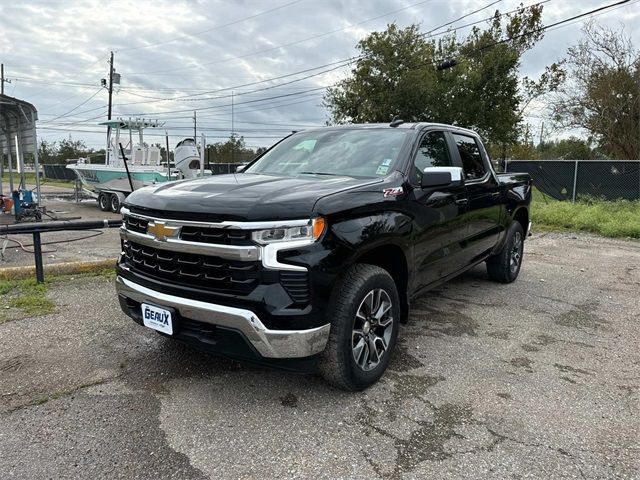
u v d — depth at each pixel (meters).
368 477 2.35
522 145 35.91
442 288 5.86
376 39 25.14
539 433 2.74
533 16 26.34
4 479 2.30
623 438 2.71
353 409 2.96
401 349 3.91
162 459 2.47
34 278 5.73
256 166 4.36
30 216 11.75
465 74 25.19
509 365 3.65
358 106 25.89
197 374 3.39
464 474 2.38
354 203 2.96
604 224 10.98
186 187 3.21
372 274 3.05
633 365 3.69
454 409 2.99
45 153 58.22
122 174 15.29
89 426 2.75
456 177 3.47
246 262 2.64
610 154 24.56
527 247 9.09
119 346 3.85
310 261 2.66
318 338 2.72
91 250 8.27
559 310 5.04
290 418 2.86
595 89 23.03
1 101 11.49
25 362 3.54
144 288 3.08
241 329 2.65
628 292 5.80
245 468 2.41
